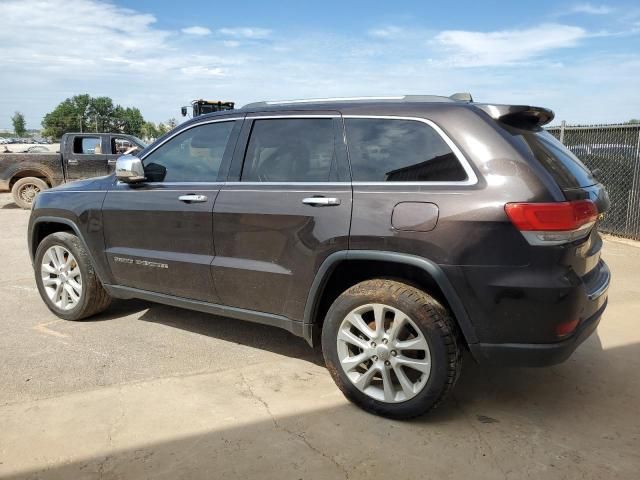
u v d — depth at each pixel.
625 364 3.93
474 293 2.84
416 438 2.96
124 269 4.30
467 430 3.04
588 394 3.49
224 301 3.80
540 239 2.73
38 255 4.88
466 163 2.92
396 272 3.21
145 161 4.25
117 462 2.73
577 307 2.80
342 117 3.37
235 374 3.77
